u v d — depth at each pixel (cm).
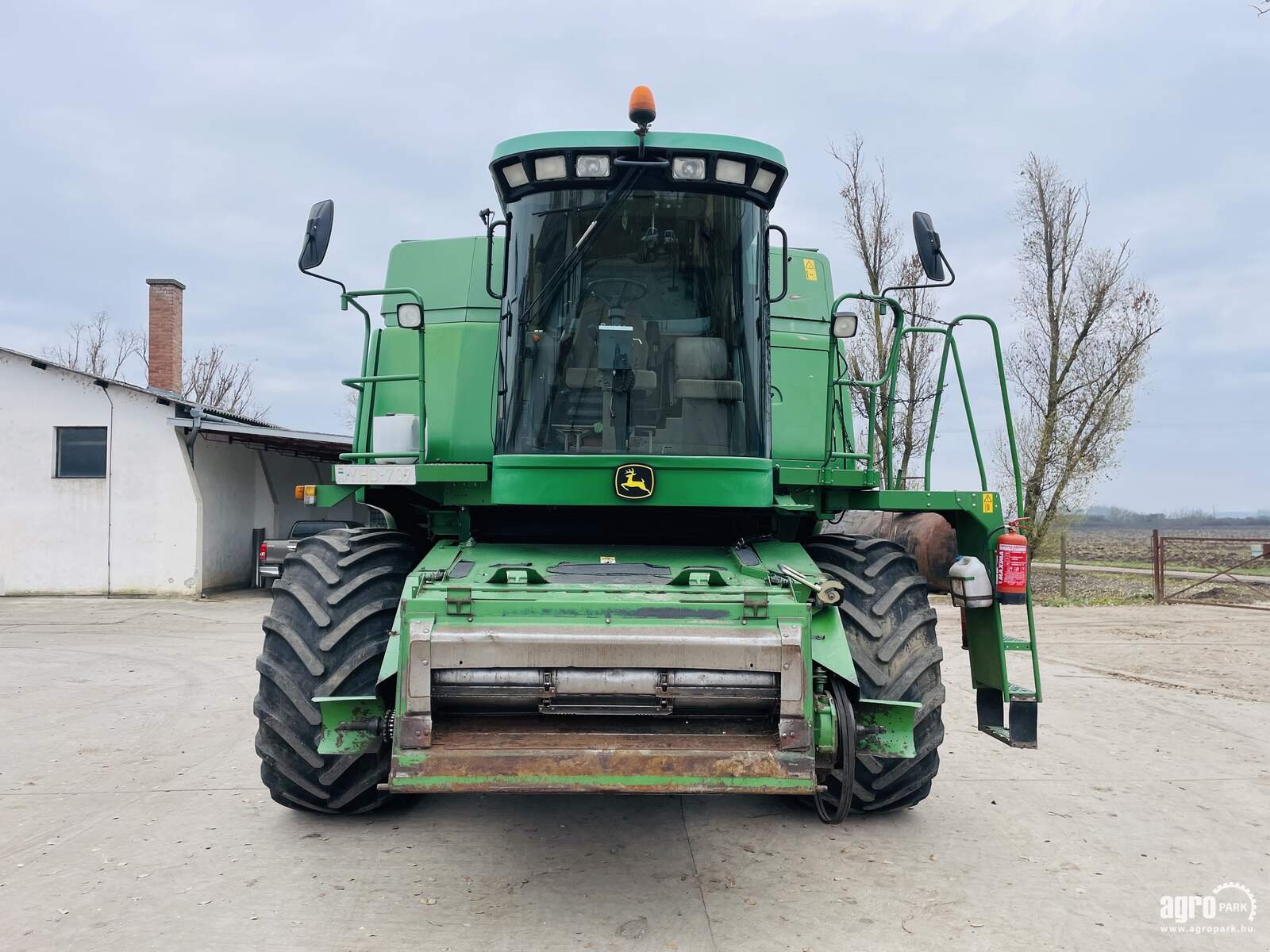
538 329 443
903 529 596
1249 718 741
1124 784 562
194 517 1698
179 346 2173
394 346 539
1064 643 1164
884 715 426
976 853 446
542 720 355
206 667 962
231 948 343
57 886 398
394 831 470
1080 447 2161
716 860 435
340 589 441
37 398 1706
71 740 650
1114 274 2114
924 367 2016
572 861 432
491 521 469
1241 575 2200
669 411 441
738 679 345
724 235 448
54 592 1697
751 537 471
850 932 360
